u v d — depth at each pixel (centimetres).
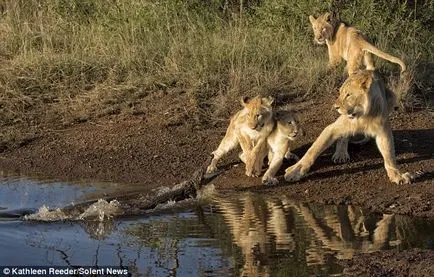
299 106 1523
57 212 1115
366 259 922
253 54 1688
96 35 1825
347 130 1244
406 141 1365
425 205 1123
